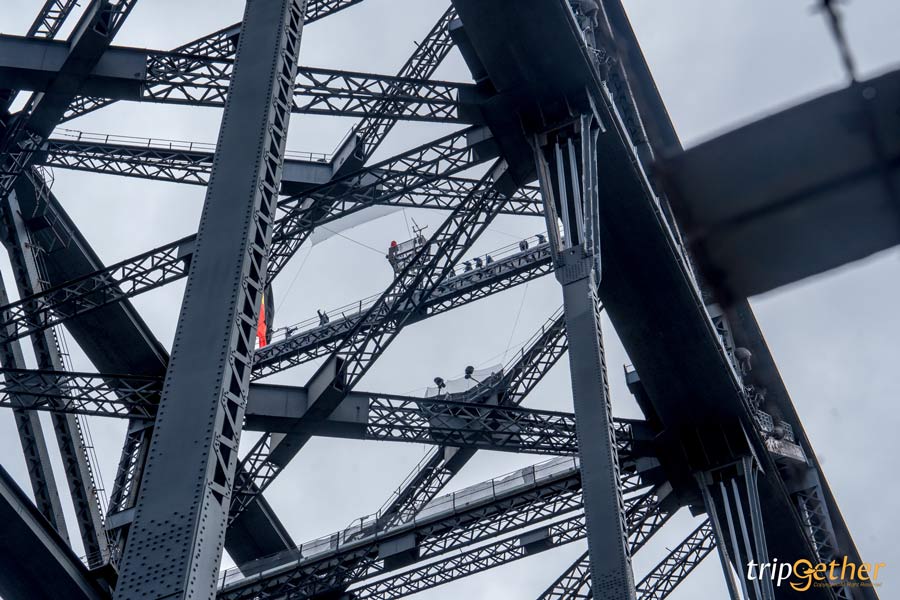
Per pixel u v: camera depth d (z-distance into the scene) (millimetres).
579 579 37938
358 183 34469
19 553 32219
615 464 25781
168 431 15938
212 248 18719
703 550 40250
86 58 31453
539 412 35938
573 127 32031
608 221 34281
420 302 34500
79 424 37156
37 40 32062
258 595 39094
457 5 30781
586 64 31781
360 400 35594
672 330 36031
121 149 35469
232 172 20172
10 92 33906
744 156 3721
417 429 35719
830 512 43844
